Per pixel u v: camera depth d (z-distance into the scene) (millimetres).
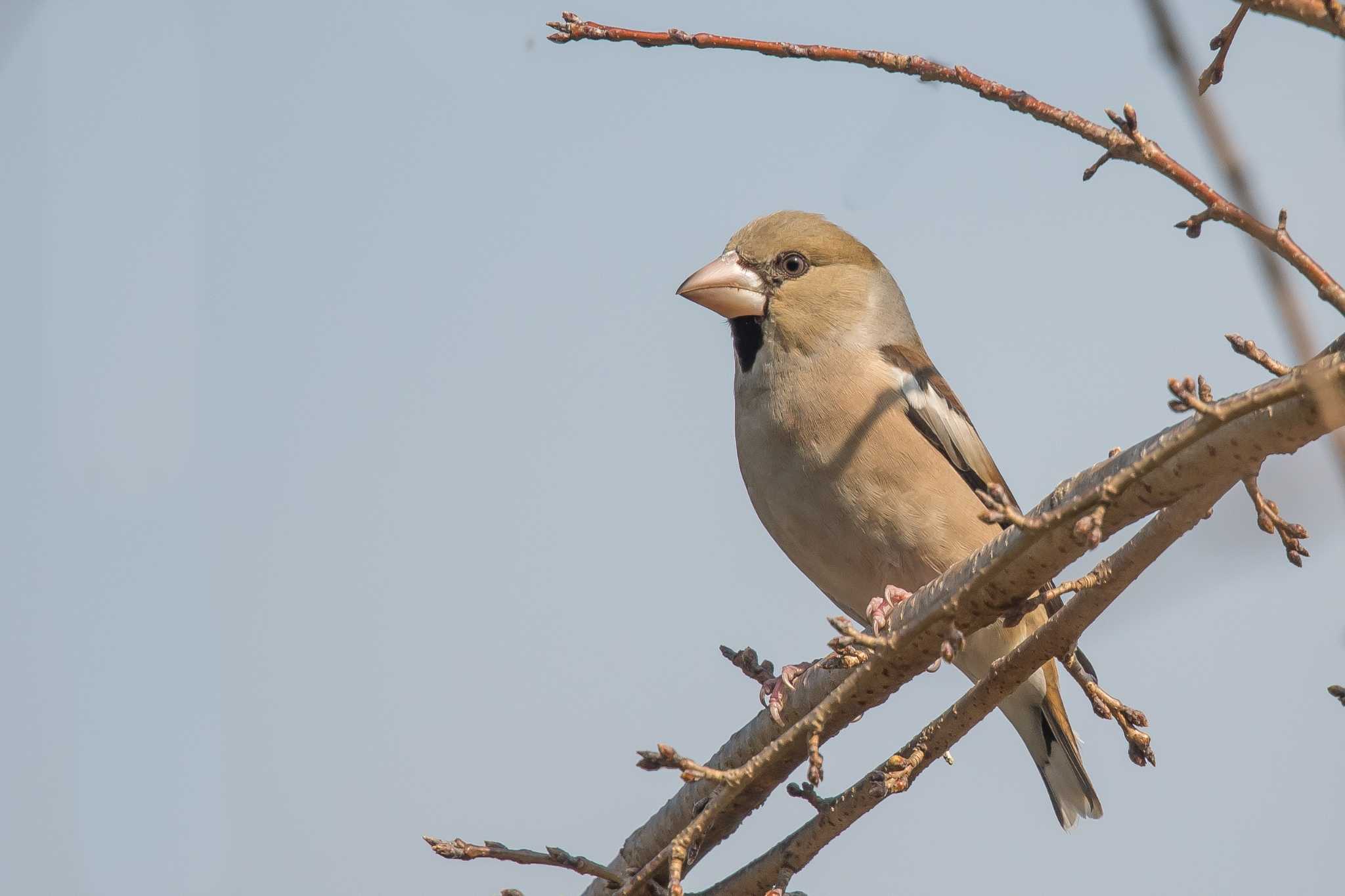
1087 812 10828
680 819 8875
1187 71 3666
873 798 7840
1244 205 3695
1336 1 5285
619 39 7641
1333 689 7547
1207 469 6219
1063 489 6863
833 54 7324
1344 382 5348
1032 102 6965
